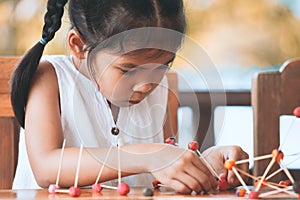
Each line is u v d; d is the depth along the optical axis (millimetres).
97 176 1148
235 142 2482
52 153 1219
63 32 1398
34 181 1479
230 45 3541
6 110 1479
